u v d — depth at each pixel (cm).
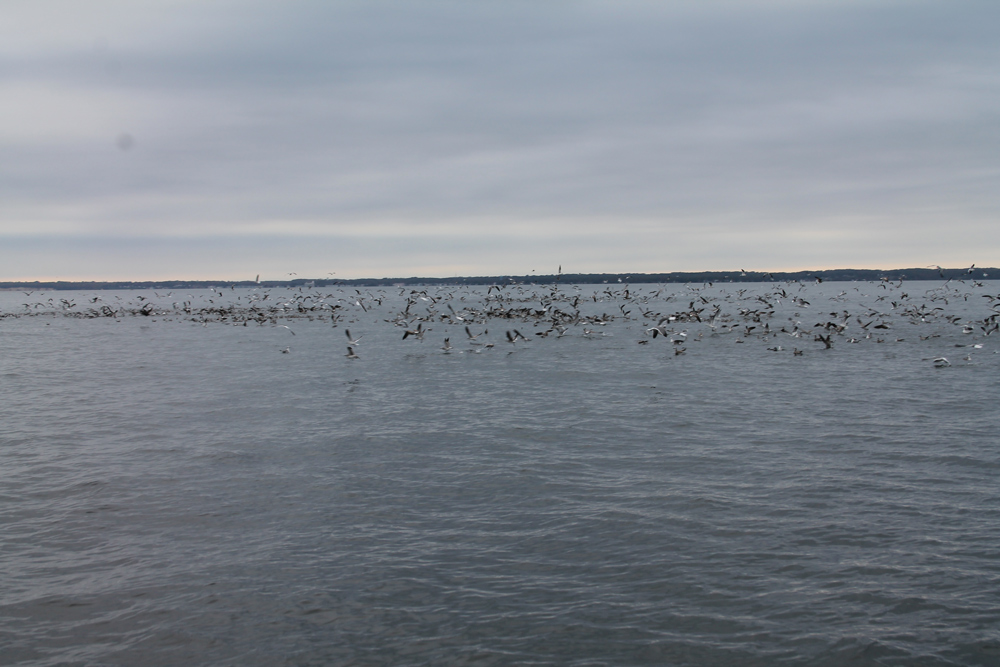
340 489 2027
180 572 1516
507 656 1227
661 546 1614
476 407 3266
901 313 9444
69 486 2061
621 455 2372
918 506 1845
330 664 1215
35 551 1619
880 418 2927
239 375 4478
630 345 6206
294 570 1521
